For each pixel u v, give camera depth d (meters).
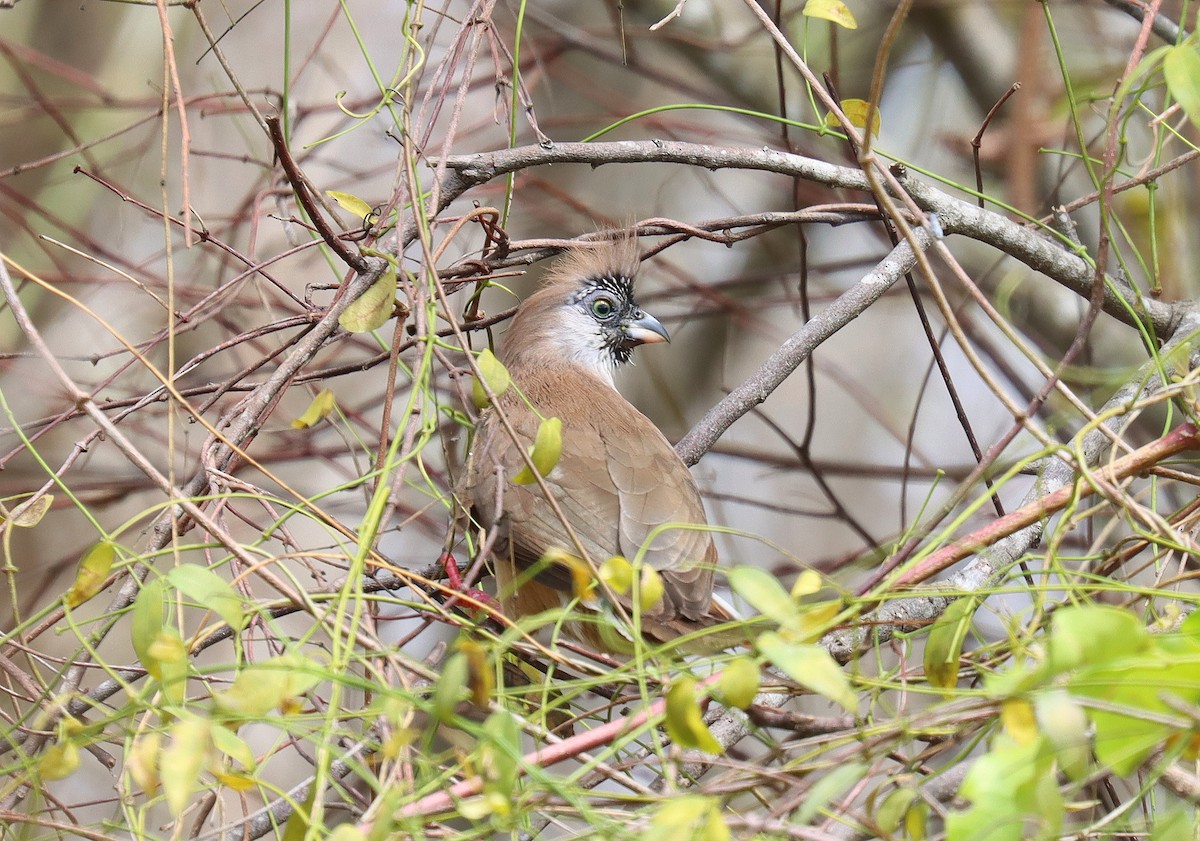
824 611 5.59
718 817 4.66
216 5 15.27
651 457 9.37
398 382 13.18
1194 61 5.73
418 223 6.73
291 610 7.64
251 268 8.53
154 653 5.33
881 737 5.18
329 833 4.96
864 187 9.33
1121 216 11.41
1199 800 4.94
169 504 6.14
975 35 14.80
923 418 18.80
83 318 13.60
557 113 16.31
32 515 7.17
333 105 12.06
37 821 5.68
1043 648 5.47
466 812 4.89
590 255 11.40
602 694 7.81
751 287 16.50
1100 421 6.17
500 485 6.90
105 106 12.38
